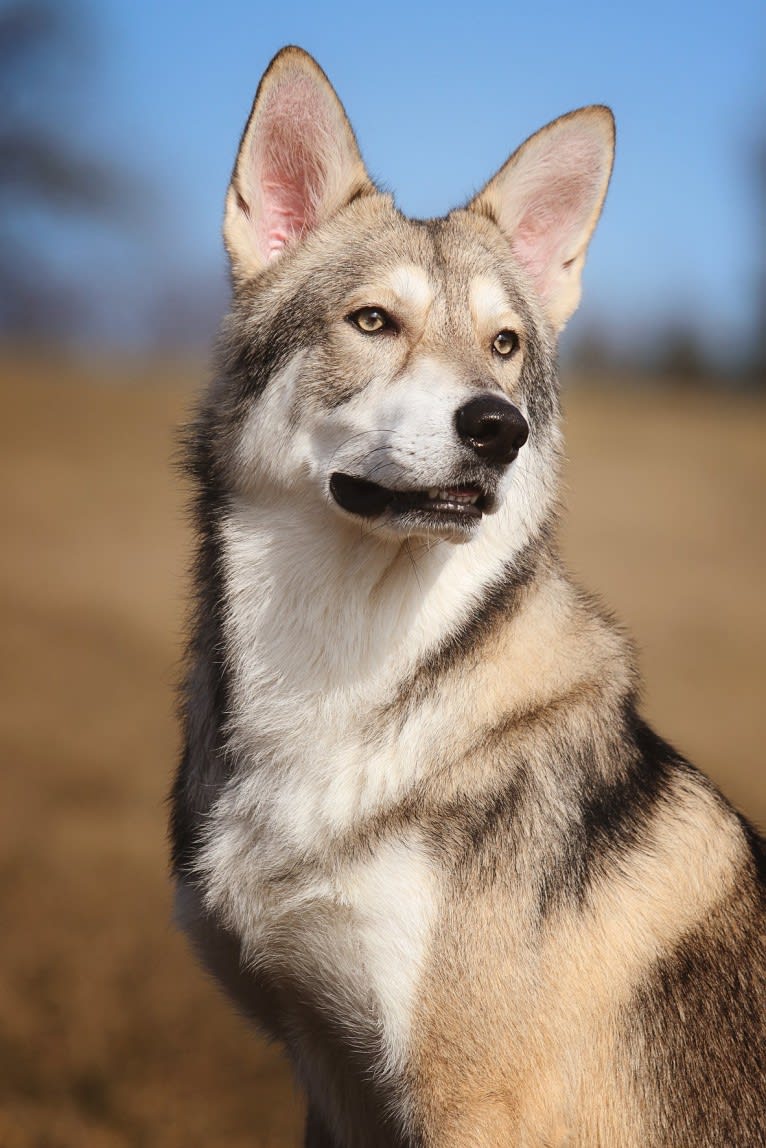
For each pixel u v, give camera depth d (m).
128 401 53.88
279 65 6.71
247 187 6.80
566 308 7.22
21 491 39.19
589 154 7.11
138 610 27.53
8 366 58.69
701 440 53.19
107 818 15.99
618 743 6.04
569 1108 5.57
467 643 5.94
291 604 6.07
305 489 6.19
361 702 5.86
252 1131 9.31
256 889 5.86
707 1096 5.69
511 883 5.57
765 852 6.36
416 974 5.51
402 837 5.62
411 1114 5.62
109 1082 9.92
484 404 5.86
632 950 5.71
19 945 12.22
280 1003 6.24
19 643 23.80
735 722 21.16
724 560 35.62
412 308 6.33
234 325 6.79
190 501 6.83
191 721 6.46
